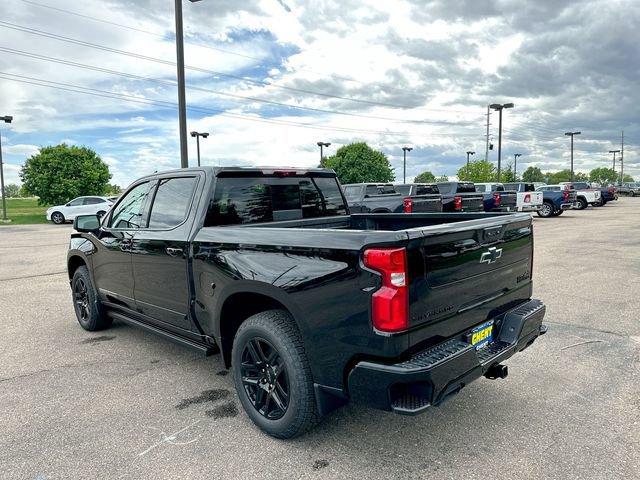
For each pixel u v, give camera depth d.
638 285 7.41
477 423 3.26
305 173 4.45
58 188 31.38
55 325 5.88
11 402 3.69
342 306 2.62
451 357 2.58
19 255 12.73
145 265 4.22
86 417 3.44
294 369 2.89
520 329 3.21
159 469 2.78
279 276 2.92
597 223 19.53
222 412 3.51
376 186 16.44
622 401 3.56
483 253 3.05
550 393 3.71
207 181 3.74
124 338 5.32
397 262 2.45
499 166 38.75
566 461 2.79
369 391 2.54
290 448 2.99
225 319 3.48
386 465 2.79
